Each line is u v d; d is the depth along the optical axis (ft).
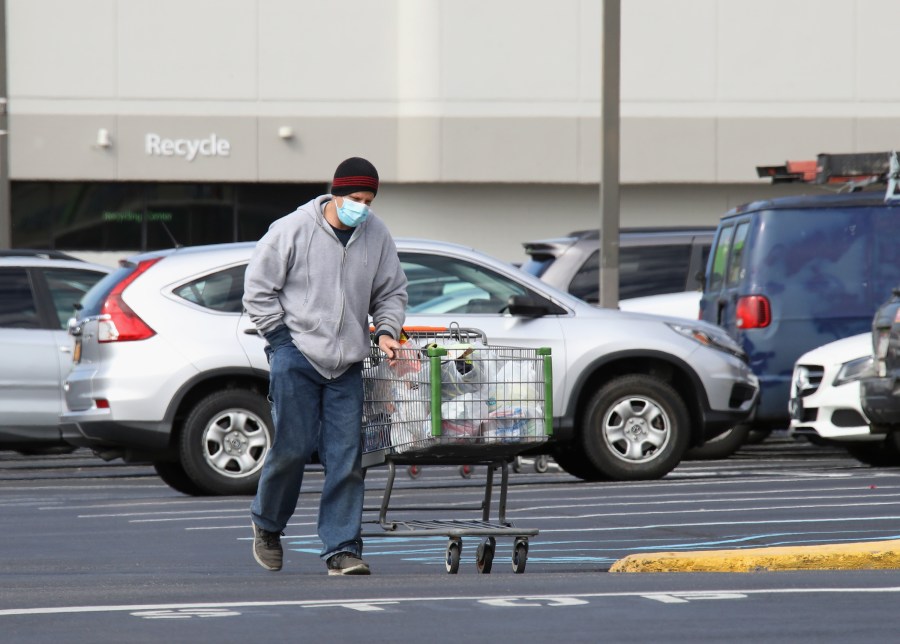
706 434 171.83
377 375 95.61
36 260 197.36
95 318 160.66
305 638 67.62
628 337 168.14
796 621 72.02
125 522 134.82
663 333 170.50
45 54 401.49
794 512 130.21
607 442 167.94
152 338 157.69
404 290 95.30
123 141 403.13
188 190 417.49
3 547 116.57
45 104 401.90
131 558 109.19
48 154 402.31
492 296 165.99
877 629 69.87
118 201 416.26
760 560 95.50
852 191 208.13
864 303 197.67
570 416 165.89
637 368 171.63
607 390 168.14
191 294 159.84
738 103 410.11
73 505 152.25
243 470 159.84
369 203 93.66
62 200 414.62
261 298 92.17
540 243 228.63
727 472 181.57
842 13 410.31
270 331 92.68
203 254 161.68
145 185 416.46
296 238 92.53
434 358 91.50
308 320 91.91
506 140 404.57
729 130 409.90
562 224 422.41
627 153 408.87
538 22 404.16
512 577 90.38
